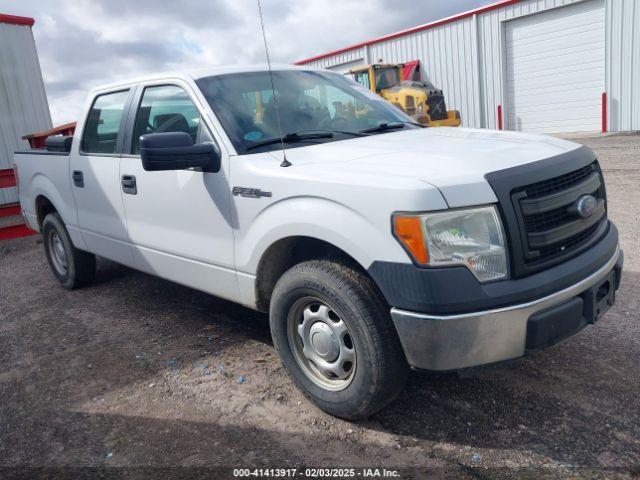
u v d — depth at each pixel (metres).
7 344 4.57
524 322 2.59
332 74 4.62
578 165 3.00
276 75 4.19
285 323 3.21
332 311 3.00
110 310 5.15
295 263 3.44
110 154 4.58
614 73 16.34
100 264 6.66
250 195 3.26
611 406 3.02
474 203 2.55
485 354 2.58
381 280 2.65
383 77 18.11
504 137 3.44
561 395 3.15
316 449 2.85
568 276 2.73
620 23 15.93
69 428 3.22
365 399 2.86
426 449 2.79
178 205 3.84
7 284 6.45
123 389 3.62
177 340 4.34
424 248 2.52
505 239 2.59
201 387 3.56
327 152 3.33
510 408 3.07
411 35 22.06
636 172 9.68
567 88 17.78
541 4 17.62
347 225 2.76
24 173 6.08
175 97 4.01
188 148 3.42
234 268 3.52
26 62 11.26
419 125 4.33
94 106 4.92
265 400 3.35
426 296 2.53
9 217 8.85
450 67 20.80
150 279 6.00
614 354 3.57
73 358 4.16
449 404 3.16
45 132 9.01
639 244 5.79
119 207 4.48
